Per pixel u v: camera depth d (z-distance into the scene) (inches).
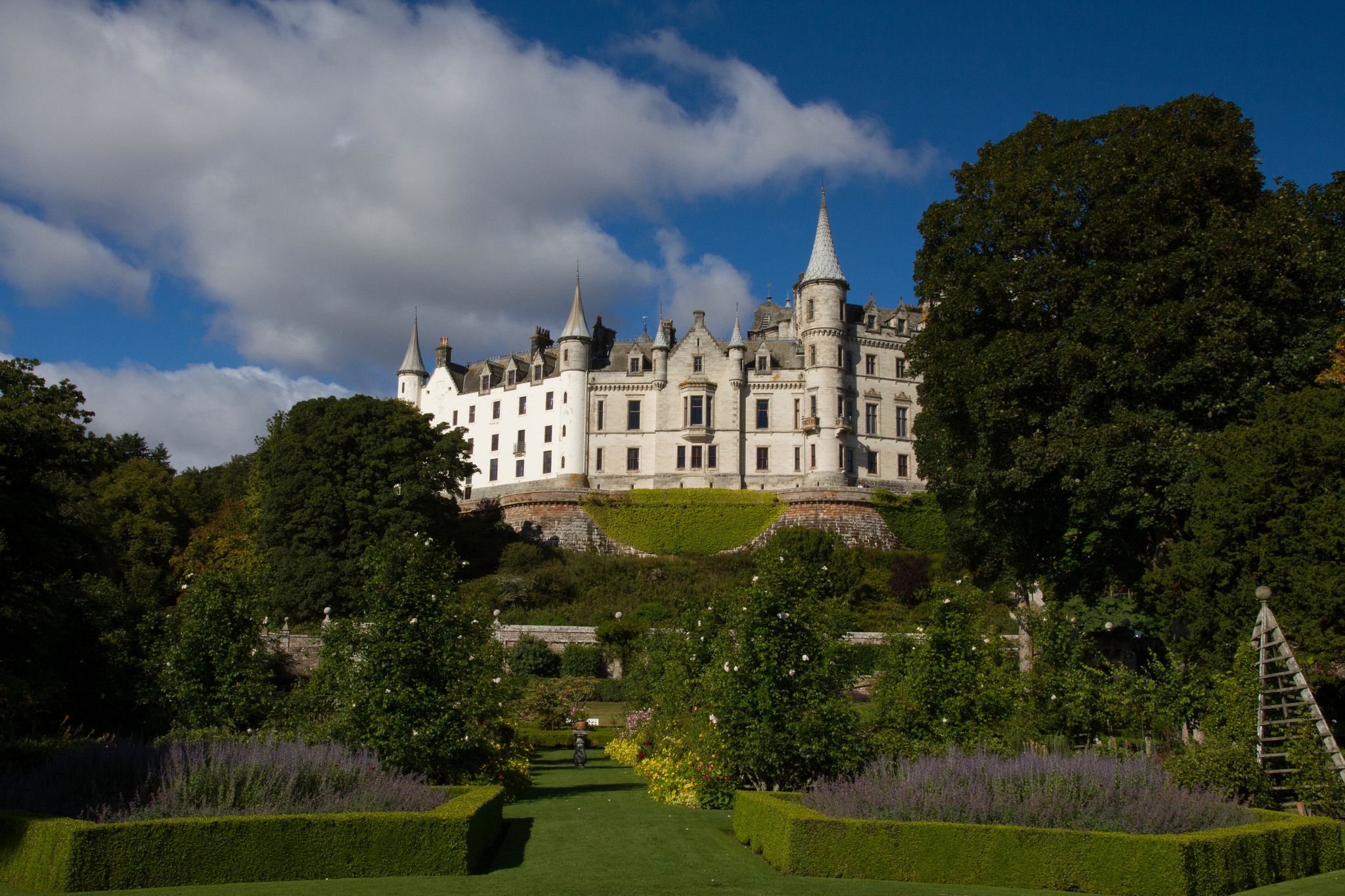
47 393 1286.9
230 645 868.0
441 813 558.9
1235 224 1143.0
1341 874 586.9
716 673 797.9
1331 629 889.5
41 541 1154.0
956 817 574.9
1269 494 969.5
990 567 1861.5
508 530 3122.5
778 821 579.5
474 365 3863.2
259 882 513.7
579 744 1161.4
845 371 3277.6
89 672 1019.3
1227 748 715.4
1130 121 1279.5
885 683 890.7
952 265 1397.6
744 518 3048.7
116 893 480.7
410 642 761.0
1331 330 1104.2
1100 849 528.7
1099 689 856.9
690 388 3289.9
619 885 507.2
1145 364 1128.8
